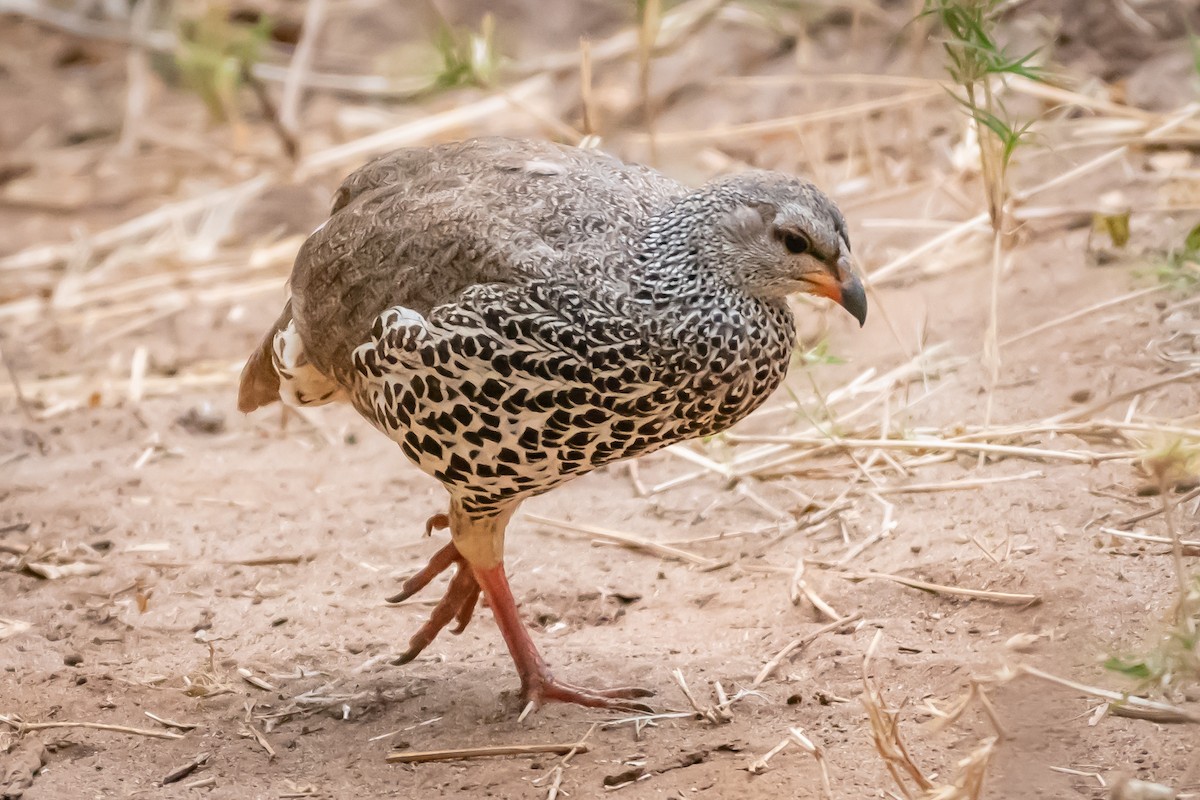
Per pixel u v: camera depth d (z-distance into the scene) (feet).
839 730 25.04
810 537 32.63
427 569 29.50
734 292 25.49
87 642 30.89
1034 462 33.50
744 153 53.16
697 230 25.25
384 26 69.67
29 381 45.55
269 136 63.57
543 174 27.14
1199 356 35.37
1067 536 30.09
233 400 43.09
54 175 62.34
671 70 59.98
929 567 29.96
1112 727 23.70
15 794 25.76
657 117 57.82
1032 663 25.72
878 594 29.63
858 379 38.32
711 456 36.73
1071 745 23.45
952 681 25.94
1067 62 51.55
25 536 35.42
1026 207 43.86
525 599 31.45
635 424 25.30
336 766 25.96
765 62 58.95
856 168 49.93
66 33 71.20
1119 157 45.62
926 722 24.80
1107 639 26.17
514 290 24.81
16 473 38.73
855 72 54.34
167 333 48.11
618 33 65.57
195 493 37.29
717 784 23.88
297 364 29.09
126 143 63.72
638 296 25.02
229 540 34.81
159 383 44.37
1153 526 29.84
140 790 25.66
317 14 65.77
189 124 65.67
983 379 36.94
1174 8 51.70
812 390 38.65
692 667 27.99
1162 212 42.11
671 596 31.22
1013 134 35.01
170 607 32.14
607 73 61.36
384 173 28.89
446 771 25.45
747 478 35.58
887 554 31.09
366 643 30.35
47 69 71.15
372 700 28.07
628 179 27.63
